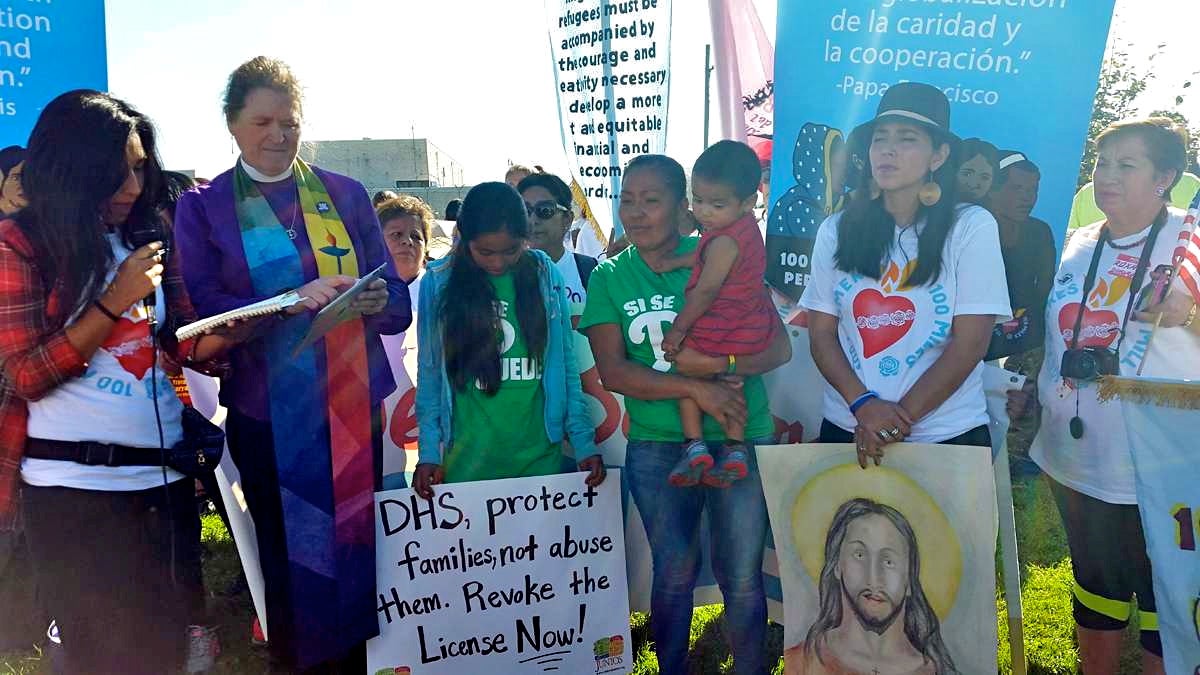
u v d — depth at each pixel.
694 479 2.75
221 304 2.60
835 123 2.76
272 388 2.71
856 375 2.68
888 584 2.66
